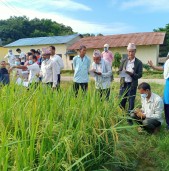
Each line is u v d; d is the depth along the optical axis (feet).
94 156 11.44
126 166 13.42
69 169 9.11
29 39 132.67
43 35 201.36
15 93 14.67
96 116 12.50
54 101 12.72
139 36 100.99
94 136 11.64
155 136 18.44
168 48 166.61
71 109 12.27
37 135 10.00
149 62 21.88
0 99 13.21
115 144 12.62
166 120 20.54
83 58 23.63
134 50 21.77
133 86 21.34
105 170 11.56
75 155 10.40
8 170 8.80
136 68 21.56
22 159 8.43
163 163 14.64
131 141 14.01
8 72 25.88
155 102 19.57
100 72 21.07
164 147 16.47
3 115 11.12
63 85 17.70
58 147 9.86
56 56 26.09
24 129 9.64
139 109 20.06
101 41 104.68
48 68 22.49
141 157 15.30
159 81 59.88
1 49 97.45
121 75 21.66
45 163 8.94
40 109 11.78
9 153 8.93
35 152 9.45
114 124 13.46
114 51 99.55
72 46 108.37
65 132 10.52
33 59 27.94
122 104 21.75
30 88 15.19
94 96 13.97
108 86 18.53
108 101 14.74
